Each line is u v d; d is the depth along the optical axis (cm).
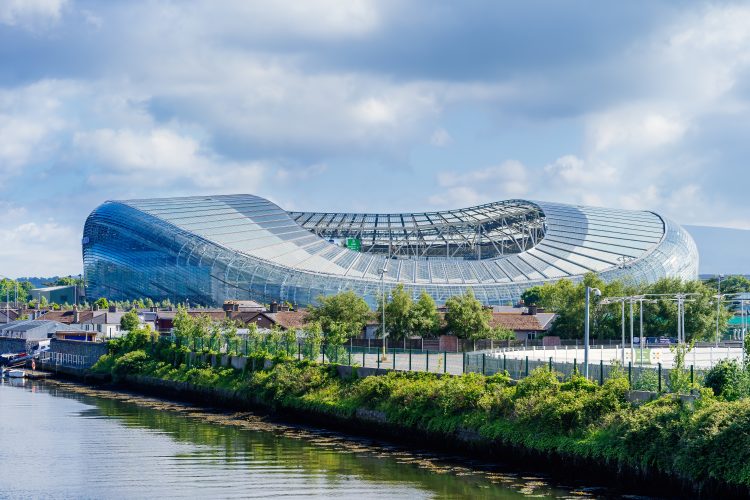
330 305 19862
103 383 18425
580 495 7775
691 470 7312
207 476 8875
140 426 12325
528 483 8275
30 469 9300
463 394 10025
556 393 9106
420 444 10344
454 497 7844
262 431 11725
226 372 15075
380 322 19025
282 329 19275
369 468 9131
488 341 18862
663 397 8175
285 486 8388
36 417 13325
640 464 7775
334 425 11825
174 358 17175
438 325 19288
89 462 9644
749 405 7375
